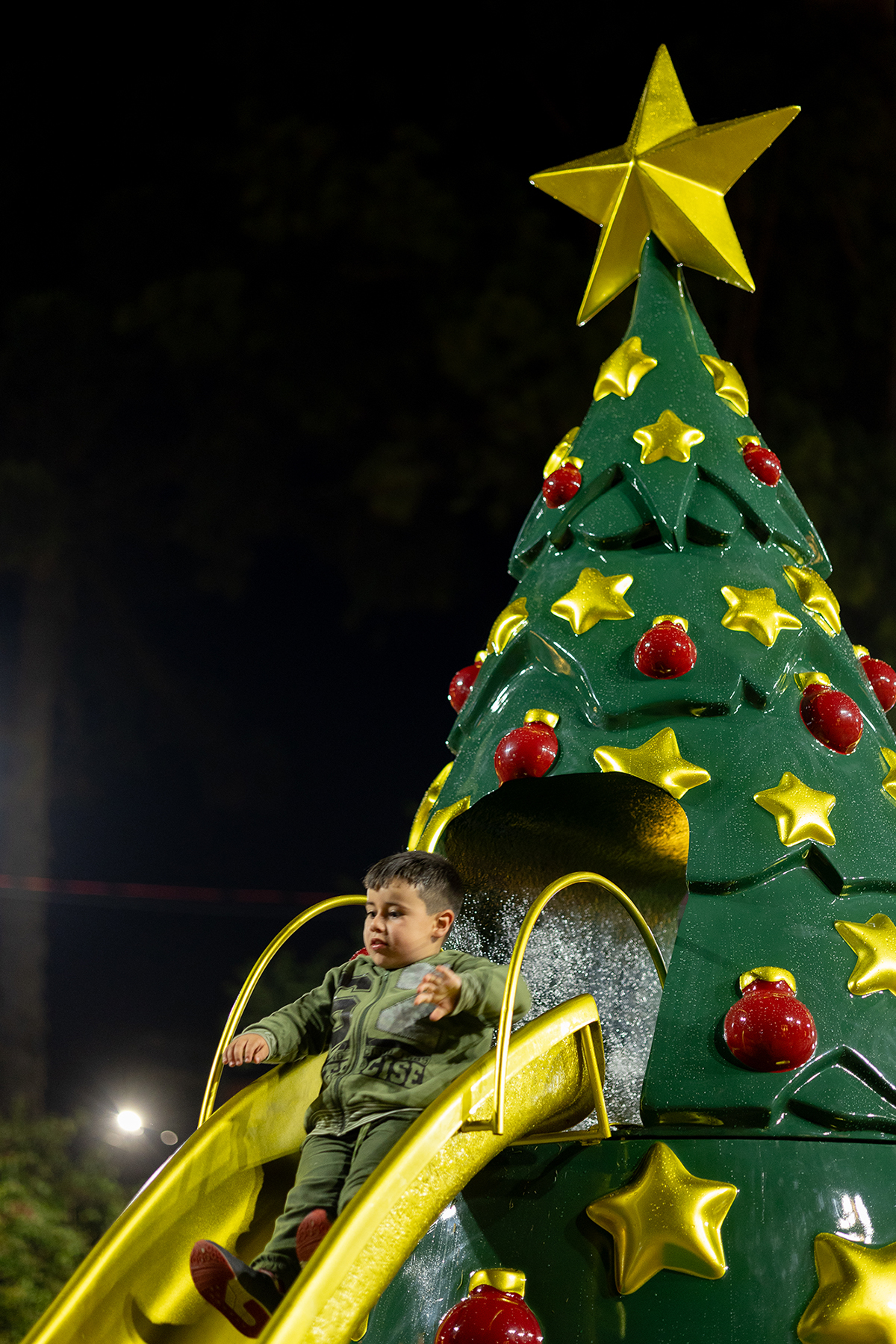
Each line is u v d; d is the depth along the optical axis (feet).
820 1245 11.59
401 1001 12.66
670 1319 11.35
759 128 17.31
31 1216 40.06
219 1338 12.48
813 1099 12.14
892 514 56.75
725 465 15.79
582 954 15.74
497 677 15.70
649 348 16.96
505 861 15.53
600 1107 12.26
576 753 14.14
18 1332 35.29
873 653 57.36
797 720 14.38
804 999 12.62
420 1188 10.48
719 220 17.83
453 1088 10.77
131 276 65.46
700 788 13.71
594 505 15.79
